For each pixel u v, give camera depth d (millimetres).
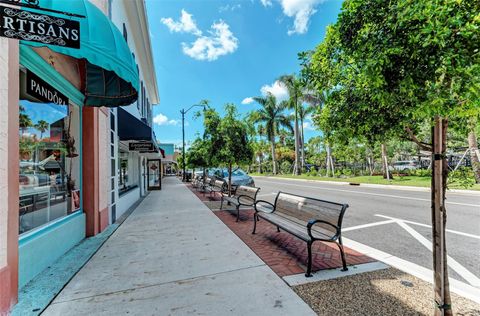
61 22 2490
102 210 6250
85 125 5836
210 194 13125
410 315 2609
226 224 6730
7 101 2816
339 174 29391
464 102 1882
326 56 2598
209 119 9234
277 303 2867
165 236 5676
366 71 1926
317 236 3820
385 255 4340
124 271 3820
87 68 5473
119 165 9430
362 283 3309
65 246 4688
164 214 8281
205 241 5234
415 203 9844
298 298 2963
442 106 1846
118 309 2818
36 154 4254
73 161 5520
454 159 12383
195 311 2748
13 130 2934
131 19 10766
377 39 1980
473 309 2709
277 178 32062
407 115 2268
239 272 3695
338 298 2949
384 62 1910
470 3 1691
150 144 10625
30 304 2941
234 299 2971
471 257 4297
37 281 3527
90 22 3549
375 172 29312
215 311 2742
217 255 4406
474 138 13375
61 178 5059
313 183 22750
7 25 2268
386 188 16250
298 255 4352
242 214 8125
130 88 5445
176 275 3643
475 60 1673
